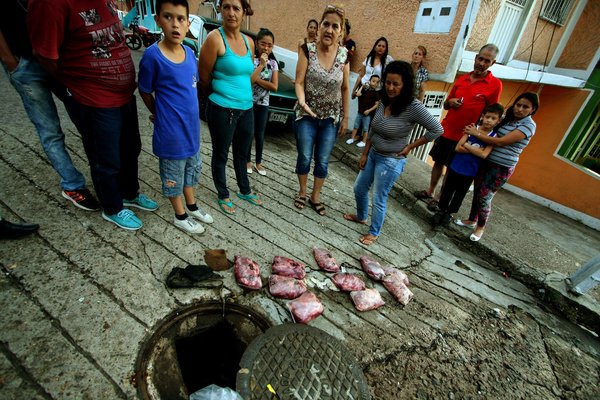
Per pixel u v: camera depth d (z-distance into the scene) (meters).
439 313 2.69
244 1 2.34
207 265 2.41
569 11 6.93
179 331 1.94
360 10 5.88
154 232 2.57
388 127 2.79
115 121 2.11
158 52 1.99
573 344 2.77
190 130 2.23
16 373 1.50
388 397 1.92
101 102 2.00
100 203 2.64
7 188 2.57
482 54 3.58
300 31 7.45
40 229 2.28
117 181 2.36
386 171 2.96
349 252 3.13
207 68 2.49
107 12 1.90
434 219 4.11
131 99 2.25
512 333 2.70
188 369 2.03
